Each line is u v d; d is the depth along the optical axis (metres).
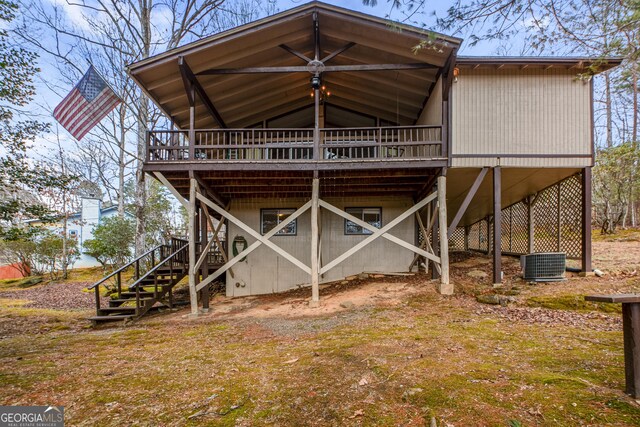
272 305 8.12
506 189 9.46
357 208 10.15
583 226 7.36
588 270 7.27
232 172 7.60
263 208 10.22
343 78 9.05
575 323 4.88
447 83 7.10
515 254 10.83
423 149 8.50
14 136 8.70
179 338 5.73
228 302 9.02
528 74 7.33
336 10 6.77
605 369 3.12
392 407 2.69
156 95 8.12
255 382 3.41
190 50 6.92
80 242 20.72
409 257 9.94
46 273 17.72
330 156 9.71
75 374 3.95
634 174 12.12
